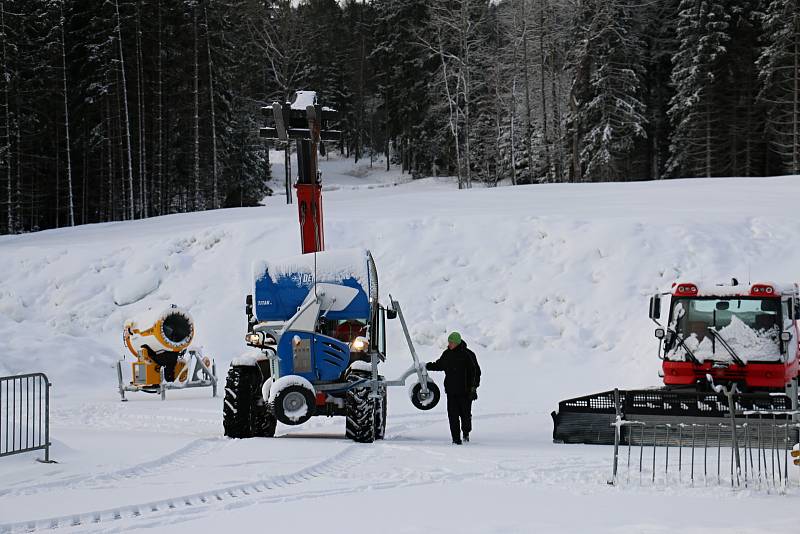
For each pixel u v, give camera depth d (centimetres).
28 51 8056
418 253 4016
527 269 3828
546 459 1605
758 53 8006
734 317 2077
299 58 10188
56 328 3900
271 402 1852
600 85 7969
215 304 3931
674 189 5119
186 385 2959
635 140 8419
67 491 1290
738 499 1240
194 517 1128
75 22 8431
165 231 4725
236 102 9488
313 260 2059
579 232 3962
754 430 1748
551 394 2830
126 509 1173
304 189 2431
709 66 7694
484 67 9388
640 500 1232
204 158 8381
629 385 2927
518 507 1183
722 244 3756
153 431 2128
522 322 3525
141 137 7969
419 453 1688
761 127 8256
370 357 1992
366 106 15512
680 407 1808
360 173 13525
